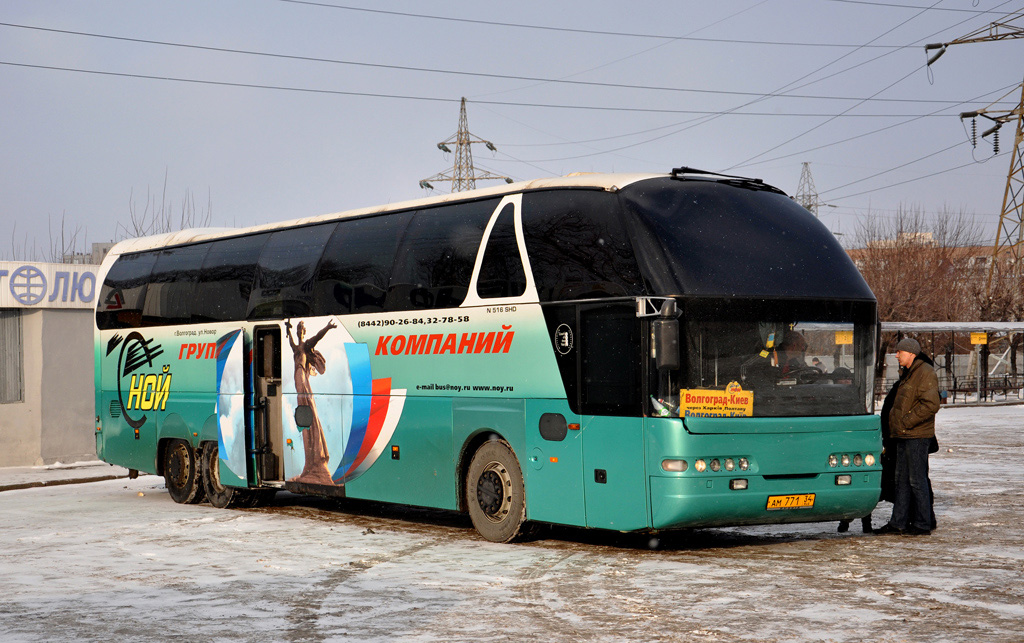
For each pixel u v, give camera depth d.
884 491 12.12
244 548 12.07
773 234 11.22
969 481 17.33
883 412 12.12
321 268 14.73
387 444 13.44
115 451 18.89
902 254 55.56
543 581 9.51
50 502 17.84
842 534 12.09
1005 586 8.87
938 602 8.23
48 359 23.77
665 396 10.30
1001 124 46.03
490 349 12.05
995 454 22.56
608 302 10.81
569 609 8.28
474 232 12.48
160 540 12.87
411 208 13.71
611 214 11.06
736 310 10.59
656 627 7.60
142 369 18.27
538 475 11.44
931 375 11.74
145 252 18.77
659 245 10.64
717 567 10.02
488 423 12.04
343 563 10.82
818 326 11.01
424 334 12.95
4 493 19.62
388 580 9.77
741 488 10.38
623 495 10.58
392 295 13.48
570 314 11.19
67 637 7.76
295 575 10.16
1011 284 52.91
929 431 11.80
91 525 14.48
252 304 15.94
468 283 12.40
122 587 9.72
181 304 17.44
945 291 54.59
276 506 16.86
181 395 17.28
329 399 14.40
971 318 54.25
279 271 15.52
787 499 10.60
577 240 11.29
